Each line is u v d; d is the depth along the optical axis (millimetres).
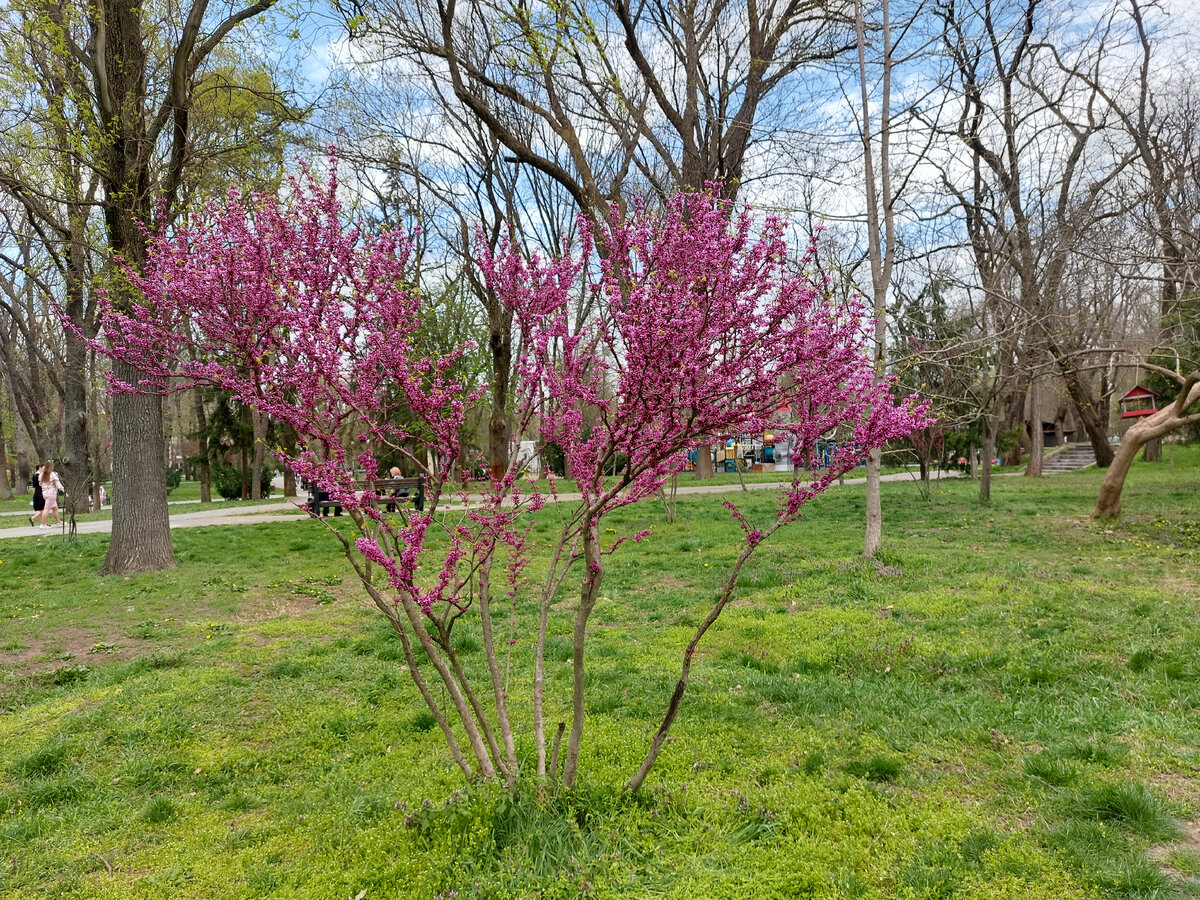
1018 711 4621
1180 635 5828
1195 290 10242
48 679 6168
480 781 3623
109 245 9539
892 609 7191
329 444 3430
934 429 17125
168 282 3447
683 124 10352
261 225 3400
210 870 3320
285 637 7387
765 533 3404
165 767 4422
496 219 14391
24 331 20500
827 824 3439
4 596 9367
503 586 9375
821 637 6496
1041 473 25922
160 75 11305
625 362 3229
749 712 4883
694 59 10125
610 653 6410
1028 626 6363
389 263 3561
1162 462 26141
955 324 11969
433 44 10055
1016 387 15359
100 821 3803
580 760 4113
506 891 2936
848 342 3096
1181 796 3514
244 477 29188
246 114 11031
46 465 18125
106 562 10766
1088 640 5875
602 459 3318
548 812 3367
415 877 3094
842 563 9422
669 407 2965
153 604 8828
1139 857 3008
